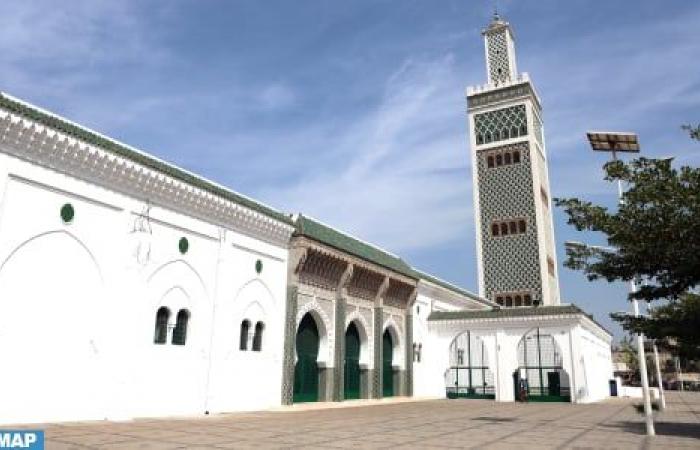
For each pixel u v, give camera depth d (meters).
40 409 10.61
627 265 11.83
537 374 30.86
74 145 11.49
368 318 23.47
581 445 9.63
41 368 10.70
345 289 21.50
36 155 10.91
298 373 19.28
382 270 23.62
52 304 11.04
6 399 10.06
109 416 11.89
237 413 15.12
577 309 25.33
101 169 12.18
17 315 10.38
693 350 18.03
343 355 21.09
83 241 11.80
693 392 45.06
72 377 11.27
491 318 27.41
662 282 11.86
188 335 14.42
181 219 14.46
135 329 12.72
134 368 12.63
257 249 17.33
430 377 28.75
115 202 12.63
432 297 30.05
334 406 19.05
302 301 19.20
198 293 14.87
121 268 12.62
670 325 12.31
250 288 16.91
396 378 25.91
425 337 28.80
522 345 31.73
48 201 11.16
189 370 14.31
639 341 12.61
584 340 26.81
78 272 11.66
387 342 25.81
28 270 10.68
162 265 13.76
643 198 11.08
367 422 13.21
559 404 23.75
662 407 21.03
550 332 26.03
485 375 31.55
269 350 17.48
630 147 13.46
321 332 20.53
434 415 16.27
